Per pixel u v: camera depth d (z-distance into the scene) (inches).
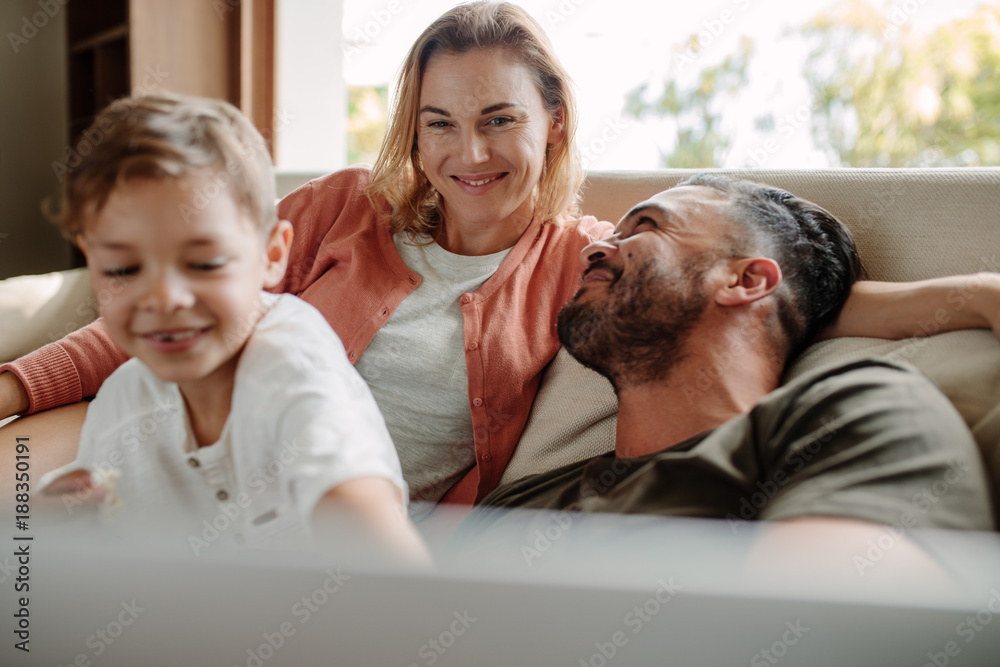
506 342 32.3
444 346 32.8
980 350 22.4
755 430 22.3
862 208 30.7
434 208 38.1
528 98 33.1
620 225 29.1
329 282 36.0
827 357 25.0
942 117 94.8
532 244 35.9
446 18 33.4
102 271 19.6
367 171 39.4
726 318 24.8
